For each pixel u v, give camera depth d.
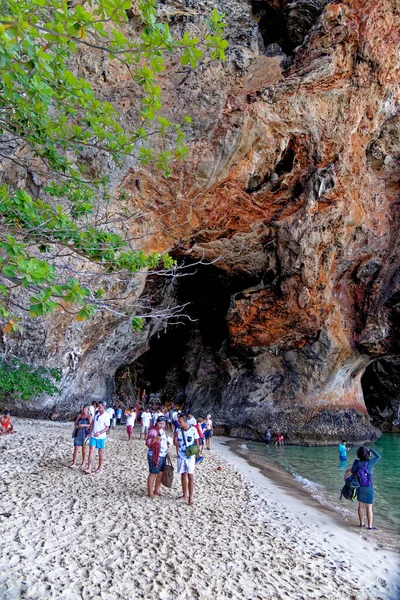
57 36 3.35
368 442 22.88
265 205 18.41
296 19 18.61
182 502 7.49
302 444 21.39
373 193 20.27
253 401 22.52
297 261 19.17
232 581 4.66
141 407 26.67
